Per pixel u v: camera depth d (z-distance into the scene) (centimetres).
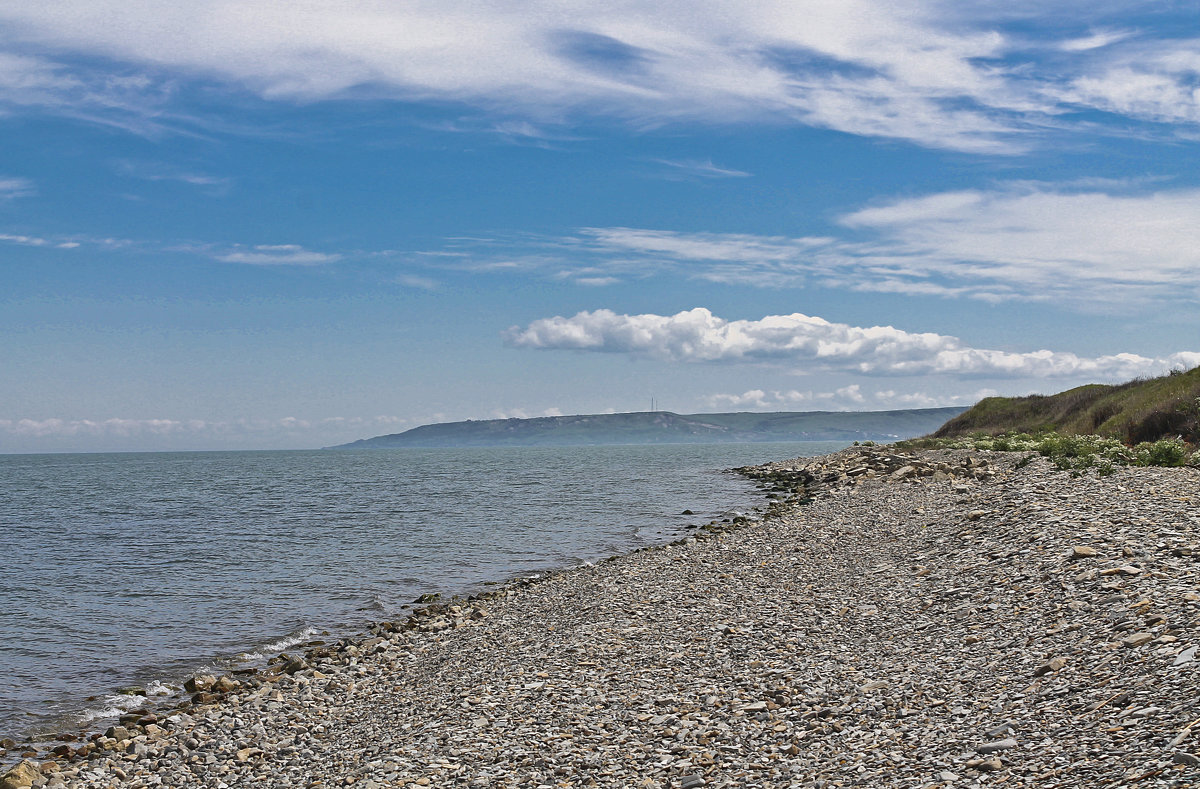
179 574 3186
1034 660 1148
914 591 1766
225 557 3591
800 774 925
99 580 3083
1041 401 8188
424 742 1189
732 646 1530
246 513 5591
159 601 2698
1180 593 1221
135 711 1633
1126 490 2359
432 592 2773
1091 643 1134
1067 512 2023
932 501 3198
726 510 4934
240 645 2155
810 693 1207
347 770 1146
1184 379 5072
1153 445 3538
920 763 889
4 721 1602
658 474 9569
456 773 1046
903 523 2769
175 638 2231
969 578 1728
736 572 2397
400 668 1822
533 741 1131
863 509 3469
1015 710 979
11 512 5931
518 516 5022
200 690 1758
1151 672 955
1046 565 1609
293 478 10506
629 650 1600
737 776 945
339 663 1912
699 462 13775
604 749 1077
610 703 1273
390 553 3622
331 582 2980
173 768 1266
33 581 3077
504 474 10412
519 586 2702
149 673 1922
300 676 1786
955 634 1388
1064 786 750
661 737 1102
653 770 993
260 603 2653
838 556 2423
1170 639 1032
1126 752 778
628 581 2483
